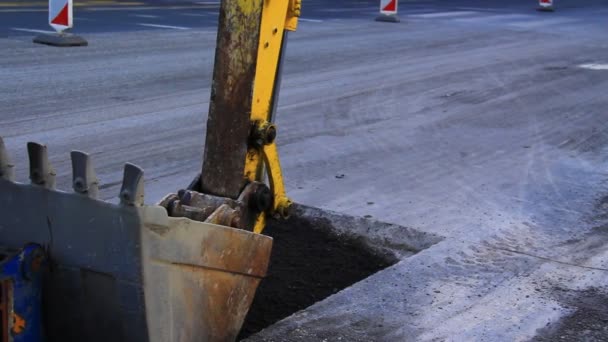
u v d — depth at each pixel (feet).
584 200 19.10
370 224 16.94
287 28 11.81
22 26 47.03
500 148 24.08
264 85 11.43
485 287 13.76
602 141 25.34
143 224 8.29
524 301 13.28
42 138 22.95
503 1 96.68
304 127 26.11
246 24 10.93
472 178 20.74
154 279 8.59
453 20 69.26
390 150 23.50
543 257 15.26
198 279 9.38
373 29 58.54
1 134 23.09
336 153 22.91
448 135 25.62
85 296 8.74
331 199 18.49
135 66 36.37
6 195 8.84
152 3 70.33
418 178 20.61
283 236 16.49
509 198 19.03
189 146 23.07
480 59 44.21
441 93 33.19
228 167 11.34
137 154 21.91
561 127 27.17
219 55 11.16
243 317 10.52
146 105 28.43
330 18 65.41
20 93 28.94
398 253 16.15
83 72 34.04
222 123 11.29
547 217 17.72
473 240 16.05
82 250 8.58
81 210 8.48
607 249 15.83
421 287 13.66
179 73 35.19
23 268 8.57
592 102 31.86
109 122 25.53
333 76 36.63
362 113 28.73
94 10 60.49
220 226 9.55
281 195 12.02
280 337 11.72
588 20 73.72
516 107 30.55
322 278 14.74
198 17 60.49
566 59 45.16
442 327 12.26
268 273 14.69
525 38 56.34
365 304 12.94
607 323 12.60
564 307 13.10
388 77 36.94
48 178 8.66
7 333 8.55
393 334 11.98
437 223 17.06
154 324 8.70
